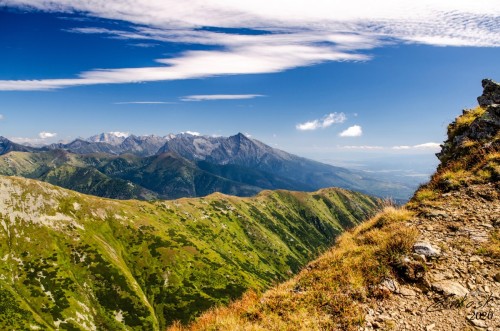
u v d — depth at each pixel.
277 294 11.48
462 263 11.03
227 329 9.88
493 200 14.31
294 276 13.16
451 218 13.80
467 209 14.17
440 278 10.60
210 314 11.57
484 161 17.62
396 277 11.05
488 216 13.24
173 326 11.62
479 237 12.05
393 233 13.12
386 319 9.46
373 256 12.14
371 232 13.94
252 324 10.10
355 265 11.90
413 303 9.90
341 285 11.20
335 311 10.15
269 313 10.60
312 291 11.17
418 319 9.25
